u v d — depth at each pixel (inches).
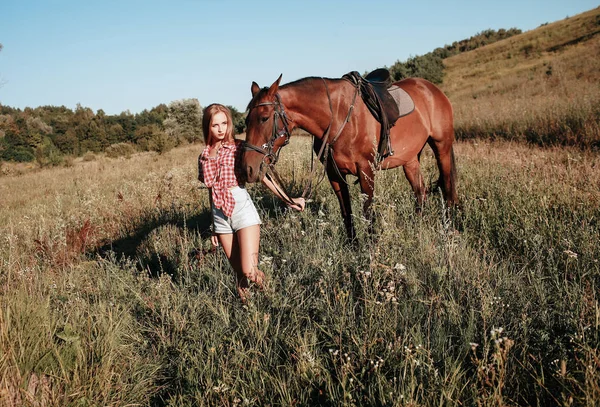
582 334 96.4
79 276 184.2
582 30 1577.3
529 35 1892.2
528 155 349.4
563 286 132.1
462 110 777.6
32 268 174.9
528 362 95.3
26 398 93.6
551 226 172.7
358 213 200.5
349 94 174.6
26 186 614.2
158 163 692.7
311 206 247.8
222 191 128.9
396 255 150.3
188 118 1752.0
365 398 91.7
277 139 150.9
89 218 282.0
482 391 88.6
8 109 5477.4
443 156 235.8
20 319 117.0
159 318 141.6
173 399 99.3
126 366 116.8
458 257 147.1
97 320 127.0
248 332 122.3
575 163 286.4
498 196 214.7
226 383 102.5
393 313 119.6
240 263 137.3
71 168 861.8
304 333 116.6
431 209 208.7
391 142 195.8
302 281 151.0
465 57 1931.6
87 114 5118.1
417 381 93.8
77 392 97.7
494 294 127.9
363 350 104.2
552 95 732.0
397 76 1680.6
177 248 213.5
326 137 170.9
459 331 112.4
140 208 309.9
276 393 99.1
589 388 80.9
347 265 153.1
